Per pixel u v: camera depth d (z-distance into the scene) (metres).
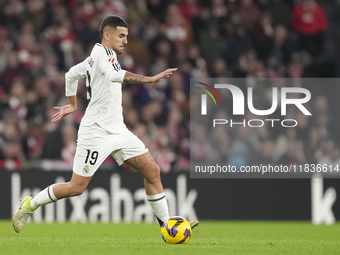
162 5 50.34
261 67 49.38
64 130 36.53
